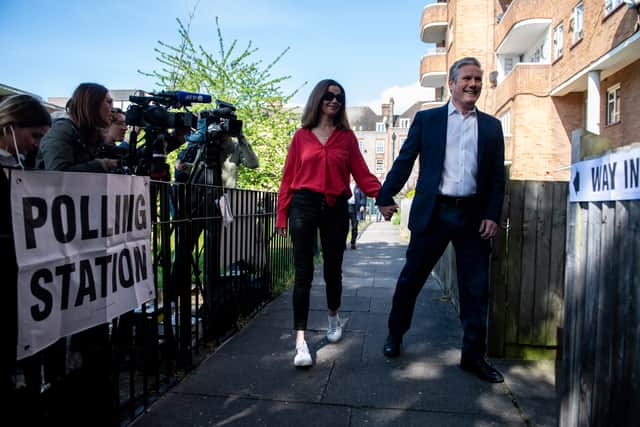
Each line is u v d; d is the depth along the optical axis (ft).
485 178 10.82
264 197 17.56
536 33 66.59
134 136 13.11
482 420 8.63
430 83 101.24
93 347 7.43
